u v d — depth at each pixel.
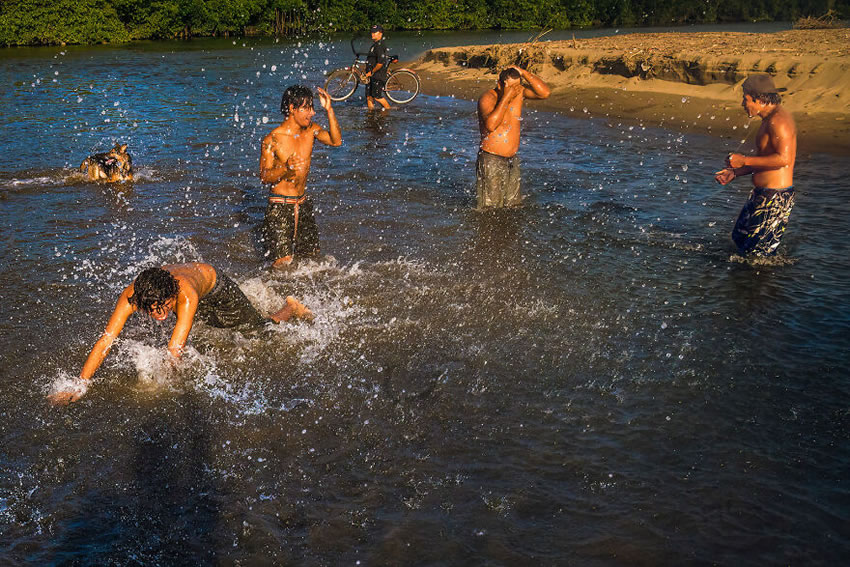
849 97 12.36
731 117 13.02
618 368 4.84
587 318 5.58
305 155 6.47
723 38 19.45
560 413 4.34
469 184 9.52
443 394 4.54
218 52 28.31
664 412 4.34
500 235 7.48
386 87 17.09
